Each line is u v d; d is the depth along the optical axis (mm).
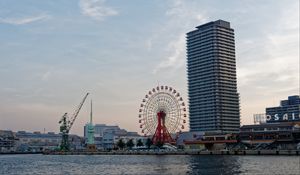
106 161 194500
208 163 147875
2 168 154375
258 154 199750
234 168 121438
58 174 122812
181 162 160625
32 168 152875
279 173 102312
